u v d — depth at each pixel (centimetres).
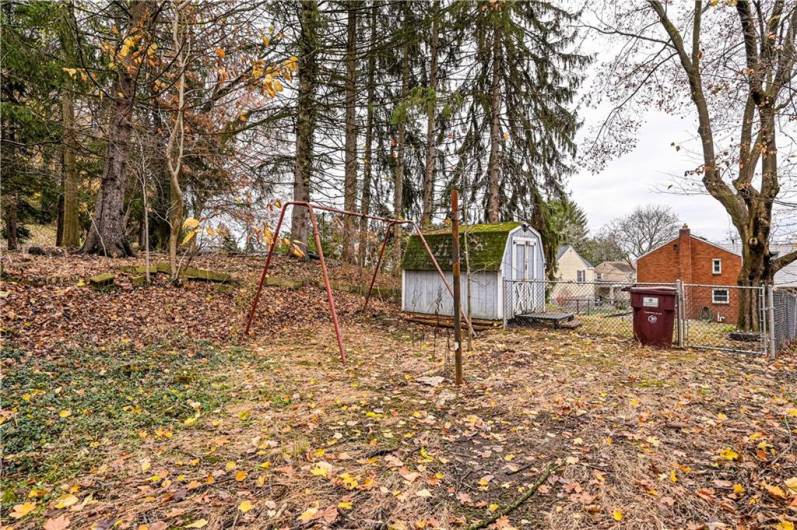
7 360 454
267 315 834
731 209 802
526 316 941
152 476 271
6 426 323
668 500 246
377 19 1242
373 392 448
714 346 677
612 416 375
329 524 224
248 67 707
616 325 937
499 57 1245
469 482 269
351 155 1266
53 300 639
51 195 1423
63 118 1084
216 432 342
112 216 946
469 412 392
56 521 223
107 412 368
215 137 963
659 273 2594
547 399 421
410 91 1182
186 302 776
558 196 1345
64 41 859
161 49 790
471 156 1330
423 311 1038
